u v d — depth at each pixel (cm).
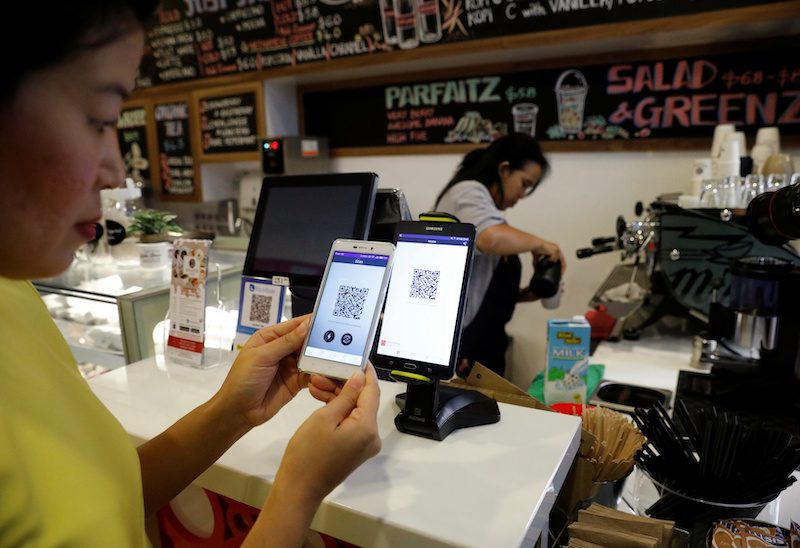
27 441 48
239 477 76
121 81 45
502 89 271
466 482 72
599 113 253
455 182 218
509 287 226
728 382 149
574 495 91
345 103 318
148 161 392
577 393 133
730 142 193
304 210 111
